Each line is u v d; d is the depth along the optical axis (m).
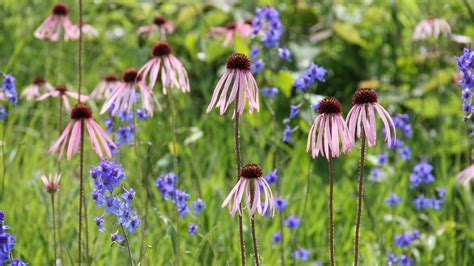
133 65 3.02
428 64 3.02
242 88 1.63
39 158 2.43
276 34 2.18
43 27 2.28
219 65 3.05
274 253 2.11
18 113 2.67
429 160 2.50
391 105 2.72
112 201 1.70
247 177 1.61
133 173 2.30
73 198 2.18
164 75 1.88
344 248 2.20
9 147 2.39
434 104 2.67
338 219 2.28
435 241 2.19
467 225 2.31
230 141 2.53
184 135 2.54
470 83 1.74
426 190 2.41
